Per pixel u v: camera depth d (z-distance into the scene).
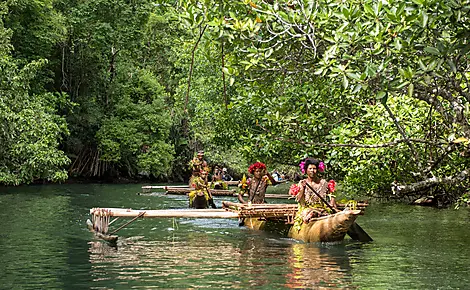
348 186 13.25
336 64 7.36
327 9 7.63
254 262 7.20
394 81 6.41
